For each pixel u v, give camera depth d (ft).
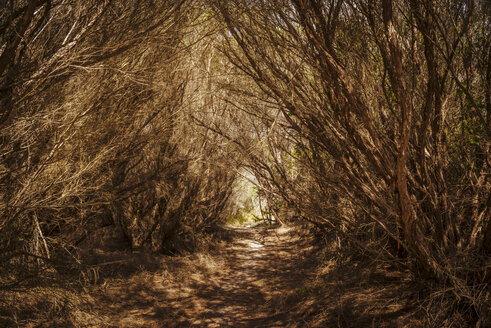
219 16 14.97
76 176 13.58
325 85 13.19
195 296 19.06
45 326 12.64
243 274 23.98
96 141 15.30
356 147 12.48
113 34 14.89
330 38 12.40
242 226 48.93
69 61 12.88
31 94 13.12
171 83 19.57
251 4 13.65
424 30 11.51
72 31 14.39
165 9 15.93
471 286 11.86
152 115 18.99
